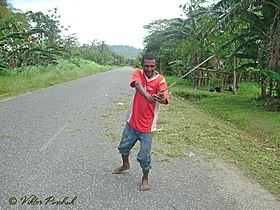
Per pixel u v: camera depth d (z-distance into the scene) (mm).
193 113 9258
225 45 13516
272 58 10891
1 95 10719
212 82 21672
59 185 3449
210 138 5957
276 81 12492
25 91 12062
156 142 5422
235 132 6961
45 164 4062
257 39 12516
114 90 14039
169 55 29766
